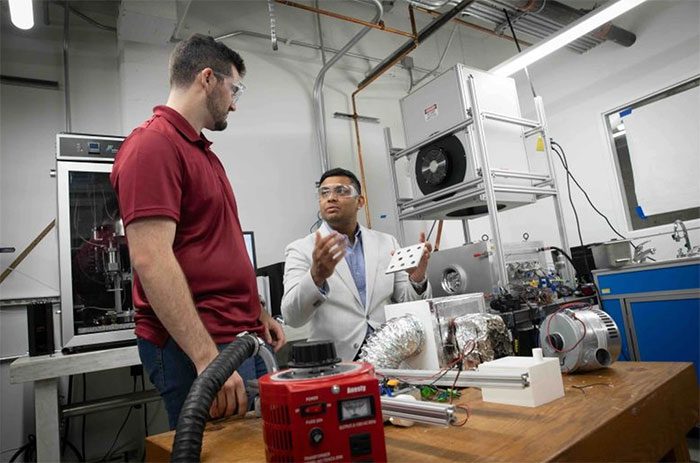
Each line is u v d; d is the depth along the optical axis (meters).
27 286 2.29
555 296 2.15
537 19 3.13
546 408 0.70
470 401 0.78
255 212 3.04
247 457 0.60
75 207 1.89
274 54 3.38
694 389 0.88
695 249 2.86
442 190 2.40
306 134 3.39
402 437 0.62
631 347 2.32
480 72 2.40
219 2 3.21
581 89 3.72
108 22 2.75
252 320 1.00
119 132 2.68
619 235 3.45
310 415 0.47
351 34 3.83
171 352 0.91
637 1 2.23
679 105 3.19
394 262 1.16
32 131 2.46
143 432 2.35
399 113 4.02
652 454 0.67
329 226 1.62
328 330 1.48
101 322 1.85
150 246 0.79
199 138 1.01
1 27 2.48
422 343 0.94
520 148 2.48
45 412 1.47
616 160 3.54
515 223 4.17
